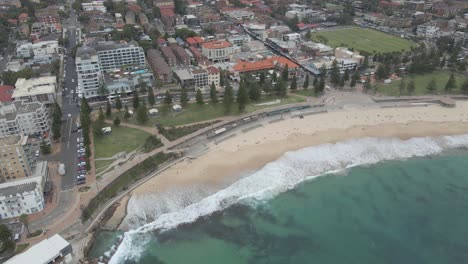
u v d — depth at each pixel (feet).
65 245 415.44
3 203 465.88
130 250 450.71
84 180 544.62
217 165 606.55
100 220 488.85
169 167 603.67
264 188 559.38
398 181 583.99
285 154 635.25
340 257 444.96
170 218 500.33
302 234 479.00
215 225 490.90
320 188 565.53
